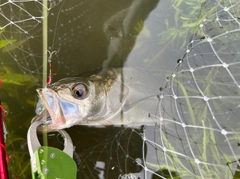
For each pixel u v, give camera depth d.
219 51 0.40
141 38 0.45
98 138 0.37
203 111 0.36
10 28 0.44
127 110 0.38
